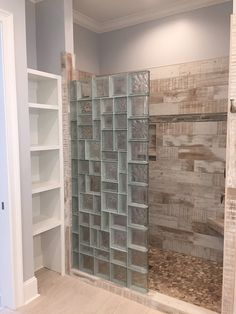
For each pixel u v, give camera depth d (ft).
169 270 8.50
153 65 9.50
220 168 8.64
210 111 8.64
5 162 6.24
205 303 6.73
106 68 10.50
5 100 6.10
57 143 7.93
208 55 8.51
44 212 8.43
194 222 9.31
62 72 7.70
